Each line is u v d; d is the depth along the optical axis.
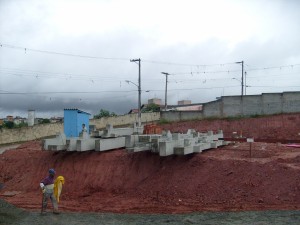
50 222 13.77
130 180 20.44
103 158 22.58
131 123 53.66
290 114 43.03
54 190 15.18
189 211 14.59
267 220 12.66
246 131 41.59
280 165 16.98
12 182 24.42
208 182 17.36
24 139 41.12
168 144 18.98
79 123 30.66
